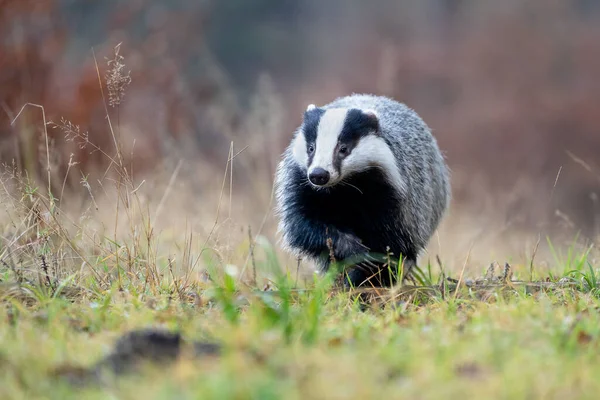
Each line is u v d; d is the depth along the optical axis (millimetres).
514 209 22156
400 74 41125
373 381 5766
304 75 49969
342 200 10789
